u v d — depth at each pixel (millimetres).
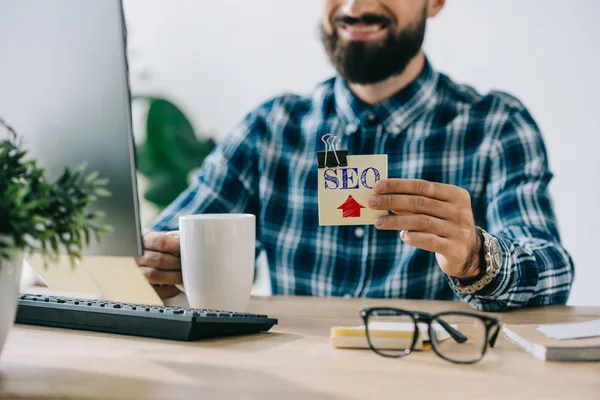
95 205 954
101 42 914
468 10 2861
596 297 2777
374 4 2025
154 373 789
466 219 1135
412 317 862
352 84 2074
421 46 2045
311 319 1129
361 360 842
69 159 963
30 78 969
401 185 1097
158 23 3289
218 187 2078
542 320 1123
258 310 1224
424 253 1808
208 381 757
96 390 729
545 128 2822
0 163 771
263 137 2109
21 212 697
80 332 1007
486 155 1959
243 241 1108
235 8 3197
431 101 2035
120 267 1046
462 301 1323
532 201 1798
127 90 915
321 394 707
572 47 2771
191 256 1102
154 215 3355
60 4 932
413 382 746
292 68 3168
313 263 1953
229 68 3242
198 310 996
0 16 979
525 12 2811
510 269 1180
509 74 2855
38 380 768
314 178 2031
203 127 3305
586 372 782
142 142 3346
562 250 1411
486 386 729
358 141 2070
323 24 2158
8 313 784
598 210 2777
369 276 1870
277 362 835
